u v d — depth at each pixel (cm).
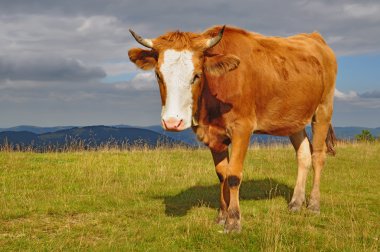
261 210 790
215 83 637
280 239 586
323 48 880
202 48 579
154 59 596
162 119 555
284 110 734
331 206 836
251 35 736
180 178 1122
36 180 1035
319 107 842
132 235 625
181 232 633
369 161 1525
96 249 555
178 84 561
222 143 672
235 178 639
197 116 645
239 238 598
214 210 786
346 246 567
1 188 949
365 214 766
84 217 736
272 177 1145
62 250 561
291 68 738
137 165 1292
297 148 855
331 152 873
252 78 674
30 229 660
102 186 973
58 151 1588
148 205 816
